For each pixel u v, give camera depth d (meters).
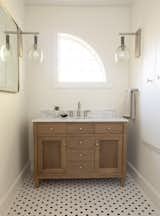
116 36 3.12
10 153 2.27
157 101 2.17
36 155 2.55
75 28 3.09
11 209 2.10
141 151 2.62
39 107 3.12
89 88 3.14
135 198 2.32
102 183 2.73
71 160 2.58
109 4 3.04
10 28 2.20
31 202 2.23
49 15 3.06
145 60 2.50
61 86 3.12
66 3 3.00
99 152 2.59
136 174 2.77
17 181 2.50
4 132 2.08
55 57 3.09
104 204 2.19
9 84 2.18
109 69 3.15
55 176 2.58
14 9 2.43
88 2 2.98
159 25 2.11
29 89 3.11
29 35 3.04
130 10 3.08
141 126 2.64
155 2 2.20
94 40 3.12
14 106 2.43
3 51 1.96
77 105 3.14
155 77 2.21
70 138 2.56
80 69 3.24
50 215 1.99
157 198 2.12
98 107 3.16
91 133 2.57
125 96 3.08
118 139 2.59
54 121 2.53
